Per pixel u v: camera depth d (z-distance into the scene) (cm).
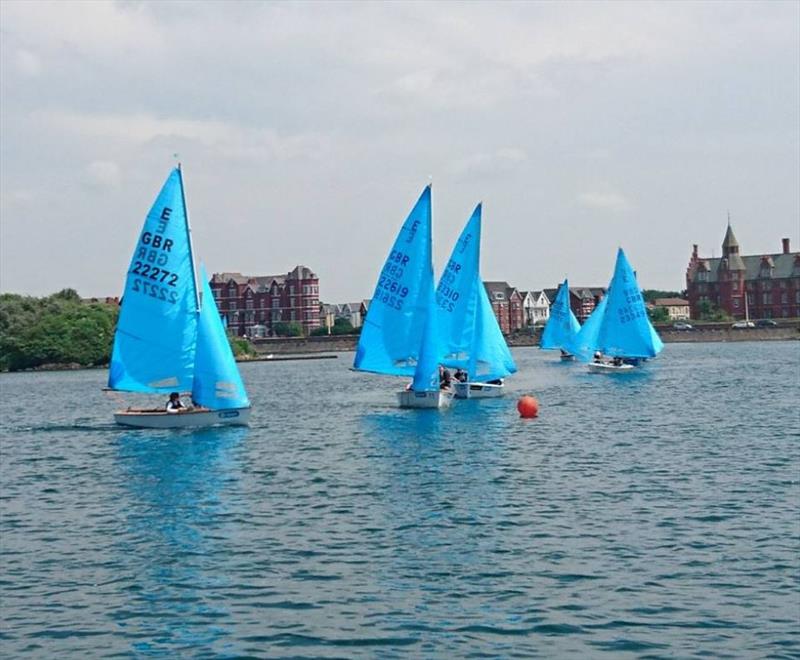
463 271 7075
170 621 2203
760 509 3125
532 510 3216
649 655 1958
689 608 2208
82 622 2211
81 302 19312
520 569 2523
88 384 12381
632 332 10831
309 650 2020
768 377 9612
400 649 2016
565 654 1973
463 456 4503
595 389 8625
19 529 3167
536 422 5912
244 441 5238
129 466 4456
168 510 3400
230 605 2300
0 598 2395
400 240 6450
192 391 5694
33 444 5503
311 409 7412
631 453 4472
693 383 9056
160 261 5541
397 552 2716
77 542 2948
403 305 6512
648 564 2538
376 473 4075
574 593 2323
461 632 2097
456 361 7188
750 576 2416
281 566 2608
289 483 3884
